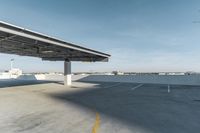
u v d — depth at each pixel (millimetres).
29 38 13453
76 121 7059
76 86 23734
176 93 16750
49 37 14914
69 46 18453
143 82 31625
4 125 6523
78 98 13258
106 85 25734
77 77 37438
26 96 14039
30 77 41906
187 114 8359
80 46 19906
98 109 9391
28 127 6297
